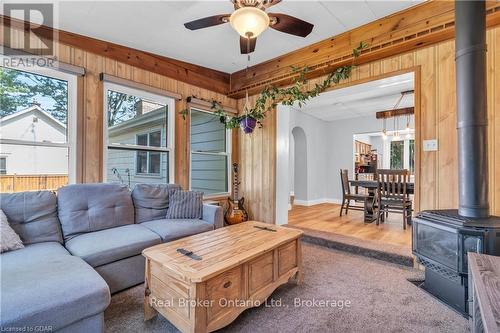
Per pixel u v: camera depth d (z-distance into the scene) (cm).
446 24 226
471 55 177
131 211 269
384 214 457
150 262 168
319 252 303
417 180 258
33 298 120
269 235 212
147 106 338
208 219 290
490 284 103
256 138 422
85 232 229
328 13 252
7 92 235
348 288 214
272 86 370
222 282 151
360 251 292
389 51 267
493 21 214
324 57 310
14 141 238
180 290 145
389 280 228
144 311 172
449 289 189
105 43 292
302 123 611
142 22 255
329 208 581
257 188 421
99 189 251
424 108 255
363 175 663
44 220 212
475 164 179
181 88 370
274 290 202
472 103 177
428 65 254
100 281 142
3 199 201
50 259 165
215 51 334
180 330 145
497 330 72
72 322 126
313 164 652
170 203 298
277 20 206
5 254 174
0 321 107
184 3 226
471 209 182
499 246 163
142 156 332
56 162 260
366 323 166
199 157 402
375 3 237
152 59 336
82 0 218
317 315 175
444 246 189
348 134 665
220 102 423
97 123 284
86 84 277
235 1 196
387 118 609
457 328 161
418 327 162
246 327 162
